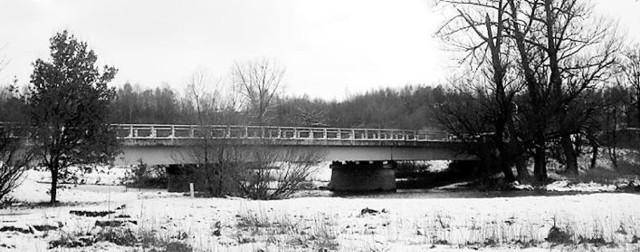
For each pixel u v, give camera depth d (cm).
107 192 3897
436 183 5869
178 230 1532
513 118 5003
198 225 1697
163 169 4978
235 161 2998
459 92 5059
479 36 4716
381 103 12888
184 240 1358
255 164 3025
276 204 2356
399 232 1612
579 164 5694
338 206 2270
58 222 1478
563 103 4656
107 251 1162
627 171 4719
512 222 1812
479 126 4994
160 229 1526
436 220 1839
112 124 2764
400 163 6750
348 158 5088
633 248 1292
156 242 1284
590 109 4688
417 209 2139
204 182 3028
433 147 5644
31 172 4422
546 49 4581
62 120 2564
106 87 2700
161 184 4972
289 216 1939
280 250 1205
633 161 5247
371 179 5369
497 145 4909
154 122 7944
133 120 8450
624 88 5428
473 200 2438
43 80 2548
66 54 2586
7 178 2334
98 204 2528
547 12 4547
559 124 4697
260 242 1365
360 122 11125
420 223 1812
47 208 2286
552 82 4647
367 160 5241
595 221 1639
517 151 4791
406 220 1880
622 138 5628
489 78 4744
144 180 4988
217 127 3039
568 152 4944
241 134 3062
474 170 5894
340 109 12319
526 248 1315
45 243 1205
